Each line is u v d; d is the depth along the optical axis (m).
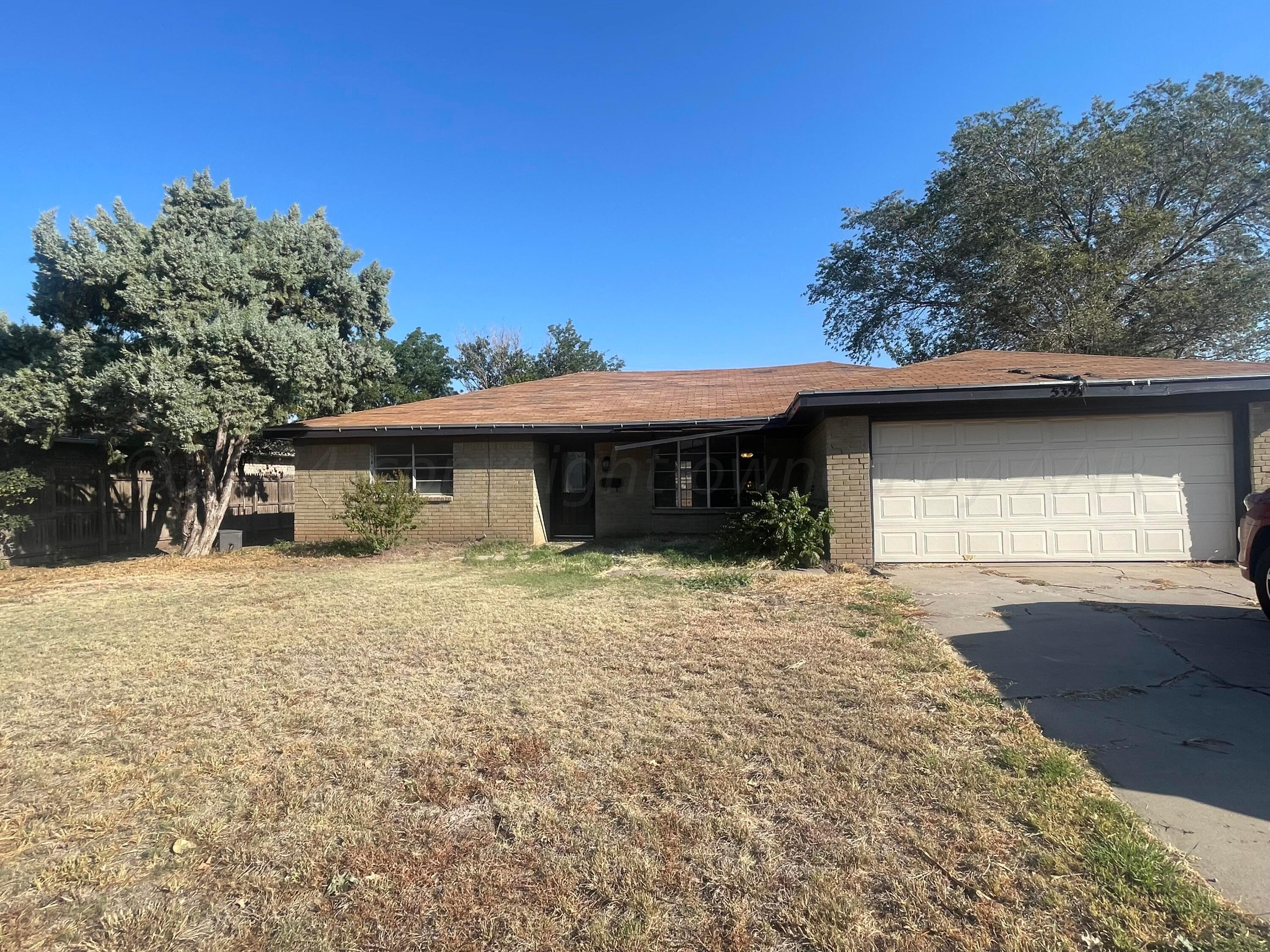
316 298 14.23
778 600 6.82
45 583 9.43
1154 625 5.36
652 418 11.79
